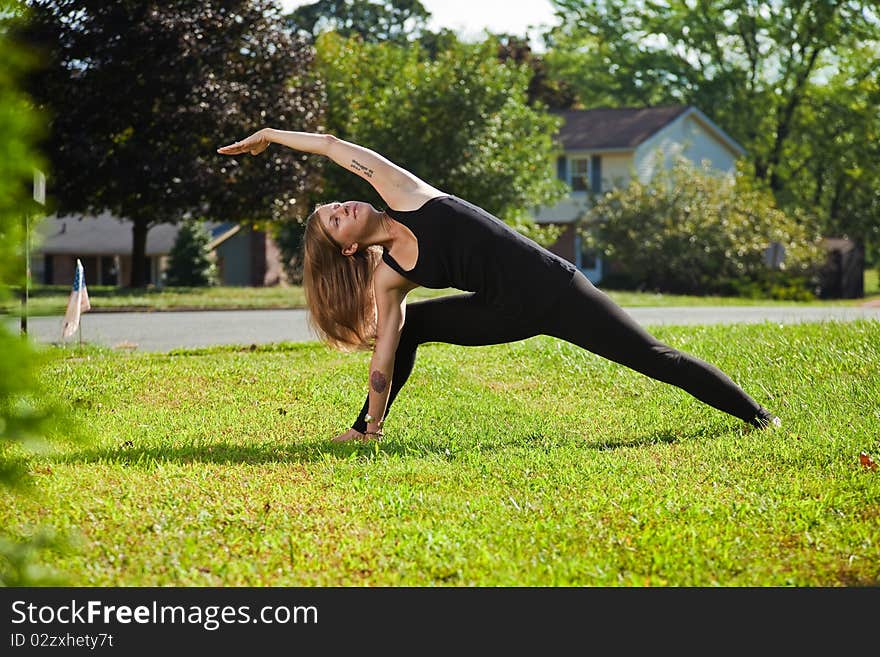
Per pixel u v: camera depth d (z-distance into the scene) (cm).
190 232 5916
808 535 638
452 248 890
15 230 373
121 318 2627
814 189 7806
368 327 955
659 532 643
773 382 1220
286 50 4209
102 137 3766
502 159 5016
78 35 3584
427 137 4909
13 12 367
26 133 369
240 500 722
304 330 2248
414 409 1148
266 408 1174
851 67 7381
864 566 595
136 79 3700
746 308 3444
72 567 568
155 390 1271
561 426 1057
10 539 590
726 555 600
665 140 6550
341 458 884
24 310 378
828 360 1328
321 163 4319
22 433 381
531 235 5203
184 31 3759
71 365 1423
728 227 4969
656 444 940
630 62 7888
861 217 7438
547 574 575
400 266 904
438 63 5009
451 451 916
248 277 6662
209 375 1370
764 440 925
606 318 930
